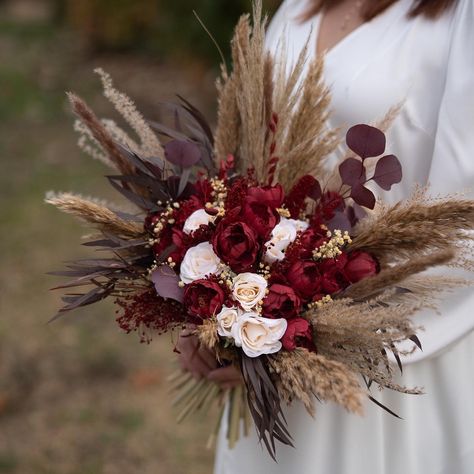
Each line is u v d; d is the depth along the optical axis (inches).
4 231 176.2
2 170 209.6
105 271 52.7
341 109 58.9
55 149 222.7
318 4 66.0
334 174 56.5
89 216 53.4
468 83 52.1
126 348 132.6
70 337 135.8
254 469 65.4
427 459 59.4
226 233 50.6
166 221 54.6
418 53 56.2
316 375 44.7
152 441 111.2
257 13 55.4
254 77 55.2
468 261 47.5
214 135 62.2
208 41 240.1
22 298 148.6
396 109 54.0
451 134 52.9
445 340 54.3
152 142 59.8
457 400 58.7
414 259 45.7
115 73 278.8
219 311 50.1
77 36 320.8
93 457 108.1
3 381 123.8
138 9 290.4
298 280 50.2
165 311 52.0
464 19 53.8
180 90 254.5
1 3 389.7
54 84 273.4
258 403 48.6
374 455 59.6
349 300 48.2
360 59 58.8
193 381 69.8
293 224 53.6
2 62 296.4
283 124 56.1
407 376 57.9
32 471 105.3
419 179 57.5
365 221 53.0
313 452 60.9
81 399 120.0
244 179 54.6
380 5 59.4
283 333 48.7
